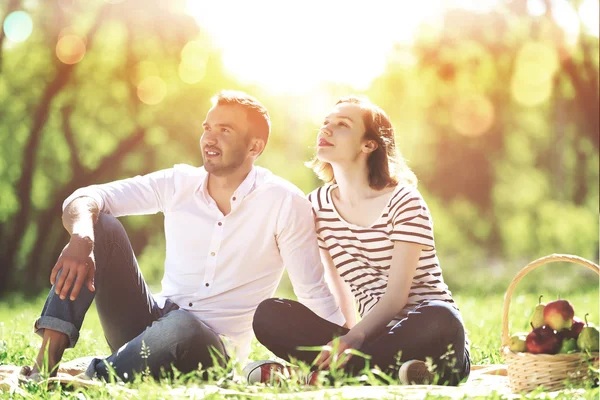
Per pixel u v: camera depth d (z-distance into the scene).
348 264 5.14
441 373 4.56
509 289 4.70
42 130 25.17
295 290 5.18
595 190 33.06
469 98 29.77
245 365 5.25
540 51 26.23
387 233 4.97
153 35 24.92
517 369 4.41
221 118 5.03
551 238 34.88
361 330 4.63
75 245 4.48
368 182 5.10
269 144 31.81
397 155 5.20
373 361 4.49
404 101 30.17
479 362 6.22
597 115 26.98
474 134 32.50
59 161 27.62
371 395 3.78
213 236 5.06
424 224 4.87
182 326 4.59
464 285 20.70
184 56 25.86
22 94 25.81
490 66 26.58
